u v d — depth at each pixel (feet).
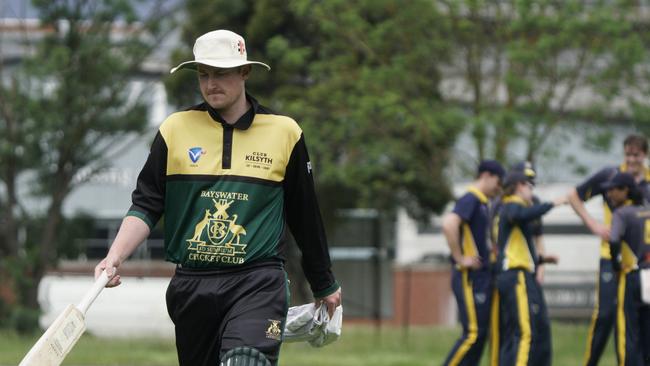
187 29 331.57
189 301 68.85
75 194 468.75
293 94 316.81
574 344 217.97
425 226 363.97
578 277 374.84
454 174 283.38
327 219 347.36
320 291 73.41
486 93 276.82
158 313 405.80
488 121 253.44
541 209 119.34
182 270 69.72
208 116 69.82
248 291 68.28
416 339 232.94
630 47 250.16
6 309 296.92
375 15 276.00
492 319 125.59
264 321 67.10
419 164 275.39
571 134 295.89
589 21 250.16
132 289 423.64
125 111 311.47
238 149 69.36
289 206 71.61
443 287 404.57
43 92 301.22
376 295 294.46
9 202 311.27
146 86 325.01
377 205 325.42
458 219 128.16
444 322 402.31
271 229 69.36
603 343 121.80
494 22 271.49
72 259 331.77
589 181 119.44
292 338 74.38
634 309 115.24
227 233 68.59
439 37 269.64
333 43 274.36
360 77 268.41
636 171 122.31
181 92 333.21
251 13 336.49
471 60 272.10
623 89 264.93
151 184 69.97
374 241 328.08
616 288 116.47
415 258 463.01
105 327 352.49
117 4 297.94
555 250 446.19
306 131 270.67
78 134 304.30
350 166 279.49
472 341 127.95
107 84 304.09
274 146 69.72
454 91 297.53
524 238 122.01
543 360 120.98
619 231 114.42
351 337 238.48
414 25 268.82
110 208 471.21
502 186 126.52
